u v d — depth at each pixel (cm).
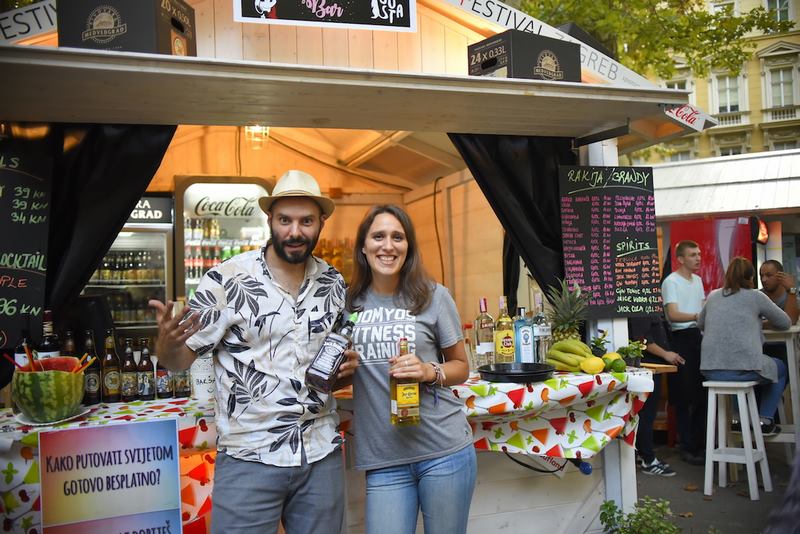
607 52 376
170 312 196
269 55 314
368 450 217
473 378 314
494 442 301
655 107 312
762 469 462
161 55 233
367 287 230
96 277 546
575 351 327
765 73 1947
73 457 238
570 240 353
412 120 319
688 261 548
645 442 508
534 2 873
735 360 459
